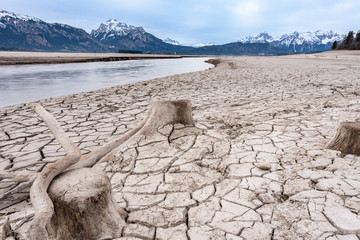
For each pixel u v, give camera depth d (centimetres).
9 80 1299
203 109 544
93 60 3872
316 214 158
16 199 207
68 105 626
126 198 192
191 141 296
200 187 203
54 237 133
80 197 135
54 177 148
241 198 184
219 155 259
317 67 1770
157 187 206
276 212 164
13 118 506
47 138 382
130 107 598
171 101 336
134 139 296
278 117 399
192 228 155
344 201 169
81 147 340
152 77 1530
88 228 140
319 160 231
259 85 933
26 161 294
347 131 242
